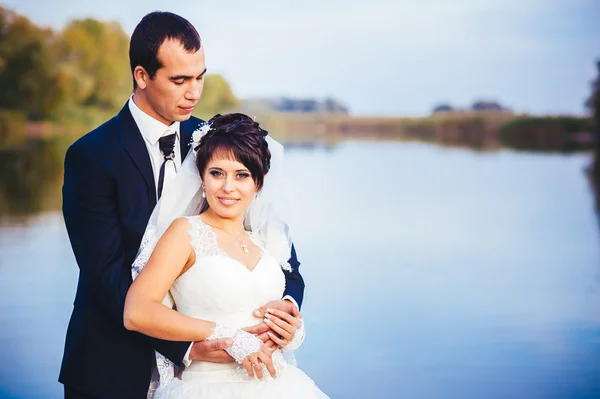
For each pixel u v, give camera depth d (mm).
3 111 25016
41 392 3932
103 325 2309
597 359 4656
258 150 2186
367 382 4203
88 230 2264
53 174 14938
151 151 2357
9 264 6848
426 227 9633
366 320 5430
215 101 27453
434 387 4105
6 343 4727
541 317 5559
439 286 6504
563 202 12266
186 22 2264
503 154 22641
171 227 2154
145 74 2250
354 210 10906
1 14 24969
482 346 4891
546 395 4020
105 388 2287
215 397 2105
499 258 7766
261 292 2195
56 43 25578
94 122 26062
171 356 2123
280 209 2371
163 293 2084
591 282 6727
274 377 2139
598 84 28219
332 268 7109
